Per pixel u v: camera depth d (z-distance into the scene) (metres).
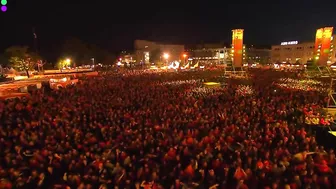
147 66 69.38
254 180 8.12
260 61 90.88
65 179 8.58
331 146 11.55
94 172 9.08
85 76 38.91
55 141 11.52
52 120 14.41
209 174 8.47
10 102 18.09
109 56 92.06
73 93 22.53
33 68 57.97
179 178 8.55
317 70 33.28
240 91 22.66
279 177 8.31
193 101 18.56
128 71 48.81
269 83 28.56
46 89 26.59
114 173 8.87
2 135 12.20
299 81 29.28
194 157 9.87
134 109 16.56
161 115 14.95
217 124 13.44
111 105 17.92
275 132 11.80
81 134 12.33
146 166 8.92
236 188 7.73
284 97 19.09
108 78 35.12
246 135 11.75
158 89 24.09
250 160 9.09
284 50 90.50
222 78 31.36
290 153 9.98
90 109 16.58
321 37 33.03
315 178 8.01
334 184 7.97
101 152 10.64
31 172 9.01
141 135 11.88
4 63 56.78
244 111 15.55
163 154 10.14
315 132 12.38
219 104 17.59
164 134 12.03
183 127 13.16
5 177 8.66
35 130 12.79
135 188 8.25
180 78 34.25
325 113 14.32
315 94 20.09
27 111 16.62
